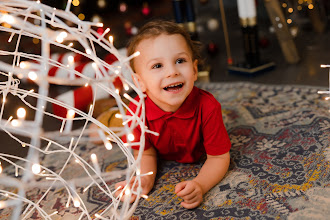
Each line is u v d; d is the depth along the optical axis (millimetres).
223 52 2234
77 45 2074
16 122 537
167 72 873
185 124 956
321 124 1137
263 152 1047
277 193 855
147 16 3225
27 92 825
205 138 968
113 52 622
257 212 803
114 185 997
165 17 3121
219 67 1979
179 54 880
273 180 908
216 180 928
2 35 1959
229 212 820
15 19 534
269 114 1281
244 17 1767
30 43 1984
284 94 1432
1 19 553
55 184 826
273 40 2266
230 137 1168
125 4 3439
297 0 2119
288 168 947
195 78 982
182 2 1804
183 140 991
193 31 1839
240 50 2215
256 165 988
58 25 577
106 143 652
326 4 2338
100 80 582
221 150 952
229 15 2998
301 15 2256
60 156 1203
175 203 888
